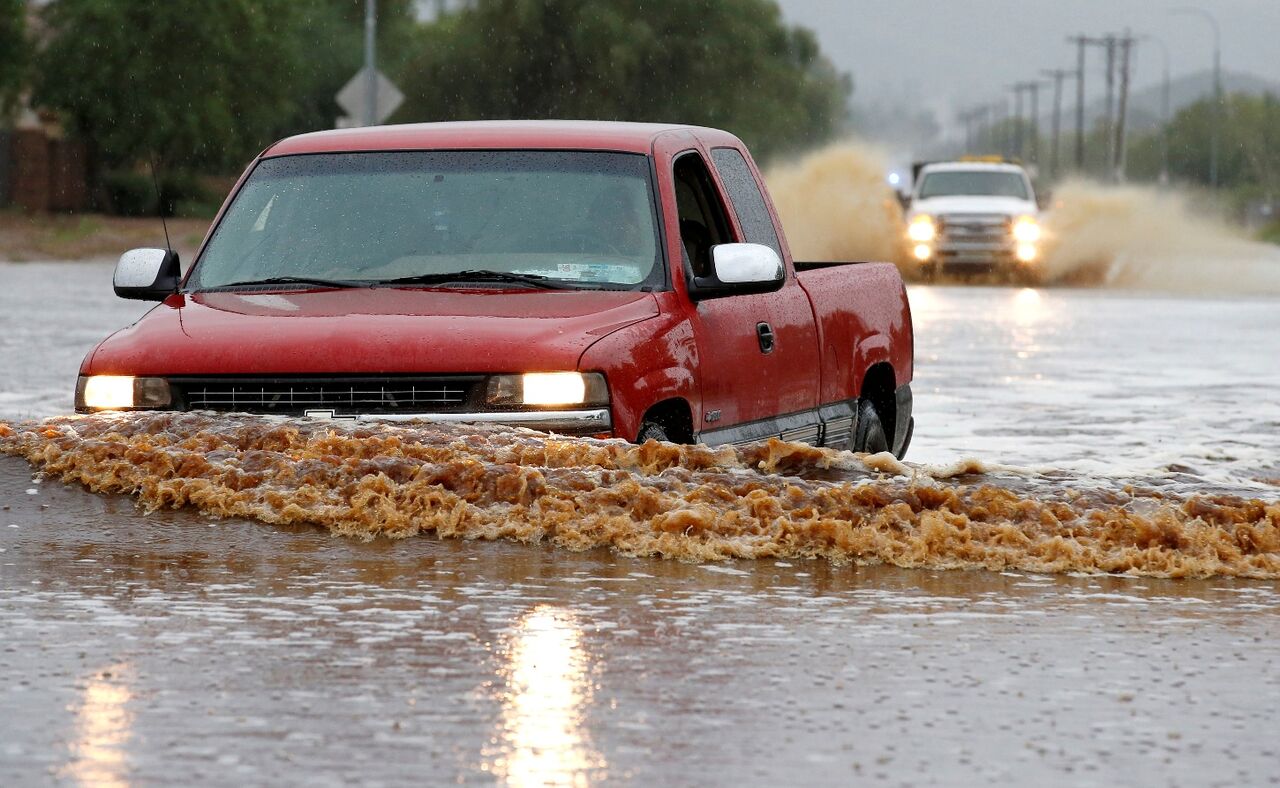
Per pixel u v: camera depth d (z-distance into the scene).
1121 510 16.78
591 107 160.50
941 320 59.59
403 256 20.11
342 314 18.84
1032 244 86.62
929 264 89.06
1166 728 11.52
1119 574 16.17
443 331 18.27
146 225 133.12
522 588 14.98
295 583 15.01
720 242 21.64
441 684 12.25
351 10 191.25
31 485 17.69
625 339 18.48
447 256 20.08
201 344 18.55
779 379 21.34
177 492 17.33
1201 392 37.50
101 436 18.11
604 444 17.45
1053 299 73.19
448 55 162.88
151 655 12.86
